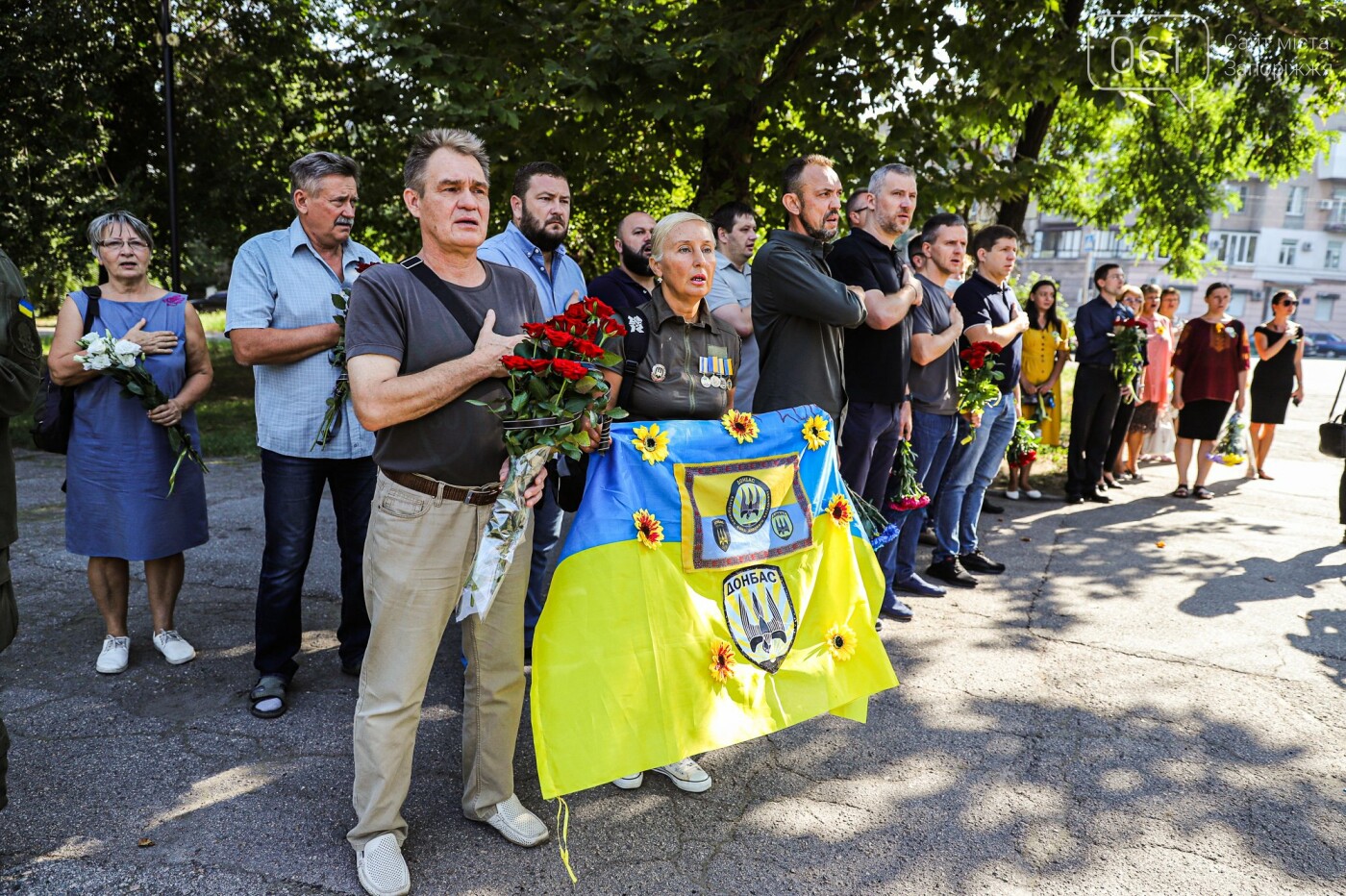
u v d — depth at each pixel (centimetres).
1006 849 288
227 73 1285
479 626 276
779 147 916
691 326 327
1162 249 1555
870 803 313
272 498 368
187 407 402
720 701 291
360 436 377
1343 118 3391
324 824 291
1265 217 5188
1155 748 357
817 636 320
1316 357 4484
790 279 382
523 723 373
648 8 849
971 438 537
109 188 1235
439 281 259
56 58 1128
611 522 281
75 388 384
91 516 387
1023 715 383
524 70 805
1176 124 1396
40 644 432
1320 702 402
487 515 267
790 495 321
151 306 404
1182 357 820
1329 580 578
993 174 916
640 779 322
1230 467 998
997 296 568
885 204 431
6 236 1208
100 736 344
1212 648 462
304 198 367
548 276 428
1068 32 850
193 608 486
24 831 284
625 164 1022
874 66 900
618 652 274
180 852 275
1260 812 313
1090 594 545
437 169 252
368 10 852
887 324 408
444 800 308
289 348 356
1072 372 2133
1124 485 888
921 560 611
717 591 297
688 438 301
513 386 246
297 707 372
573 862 276
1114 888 270
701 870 274
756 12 839
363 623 404
